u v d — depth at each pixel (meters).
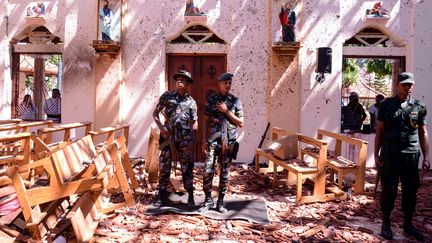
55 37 9.20
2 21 8.61
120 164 4.92
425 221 4.79
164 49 8.19
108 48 7.90
